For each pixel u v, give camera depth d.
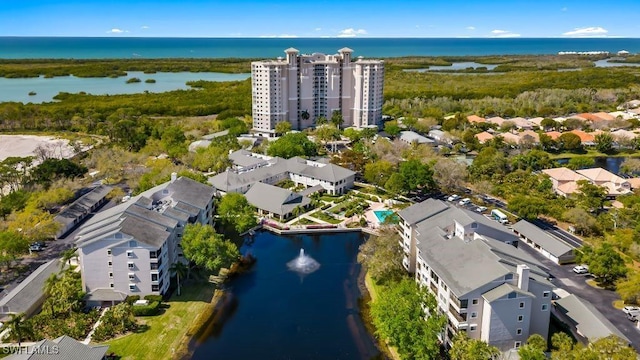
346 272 116.38
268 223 142.00
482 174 174.38
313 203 155.50
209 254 104.25
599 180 166.38
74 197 157.25
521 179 168.38
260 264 120.06
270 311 99.25
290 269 117.62
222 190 158.62
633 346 83.06
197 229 106.94
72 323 90.44
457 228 100.56
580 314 87.00
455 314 79.38
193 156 193.25
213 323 94.62
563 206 145.00
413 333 78.00
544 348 76.12
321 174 170.38
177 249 111.19
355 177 186.12
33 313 93.81
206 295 104.12
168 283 104.94
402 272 108.69
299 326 94.38
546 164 190.38
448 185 165.25
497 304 76.31
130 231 96.50
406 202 158.62
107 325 88.38
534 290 79.25
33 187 153.38
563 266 113.50
